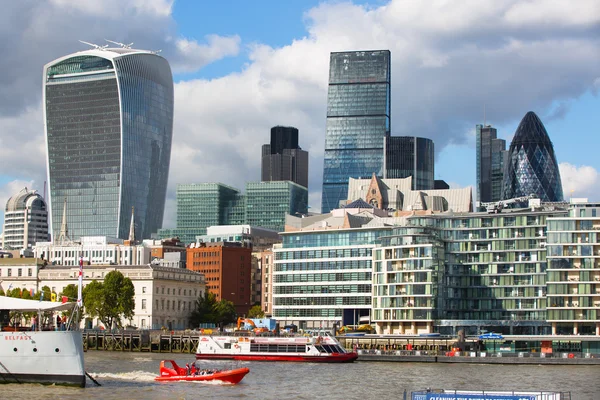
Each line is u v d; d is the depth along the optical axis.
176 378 186.62
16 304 165.12
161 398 159.00
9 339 158.75
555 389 180.25
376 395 169.50
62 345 158.62
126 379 185.50
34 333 158.50
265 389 176.88
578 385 188.25
